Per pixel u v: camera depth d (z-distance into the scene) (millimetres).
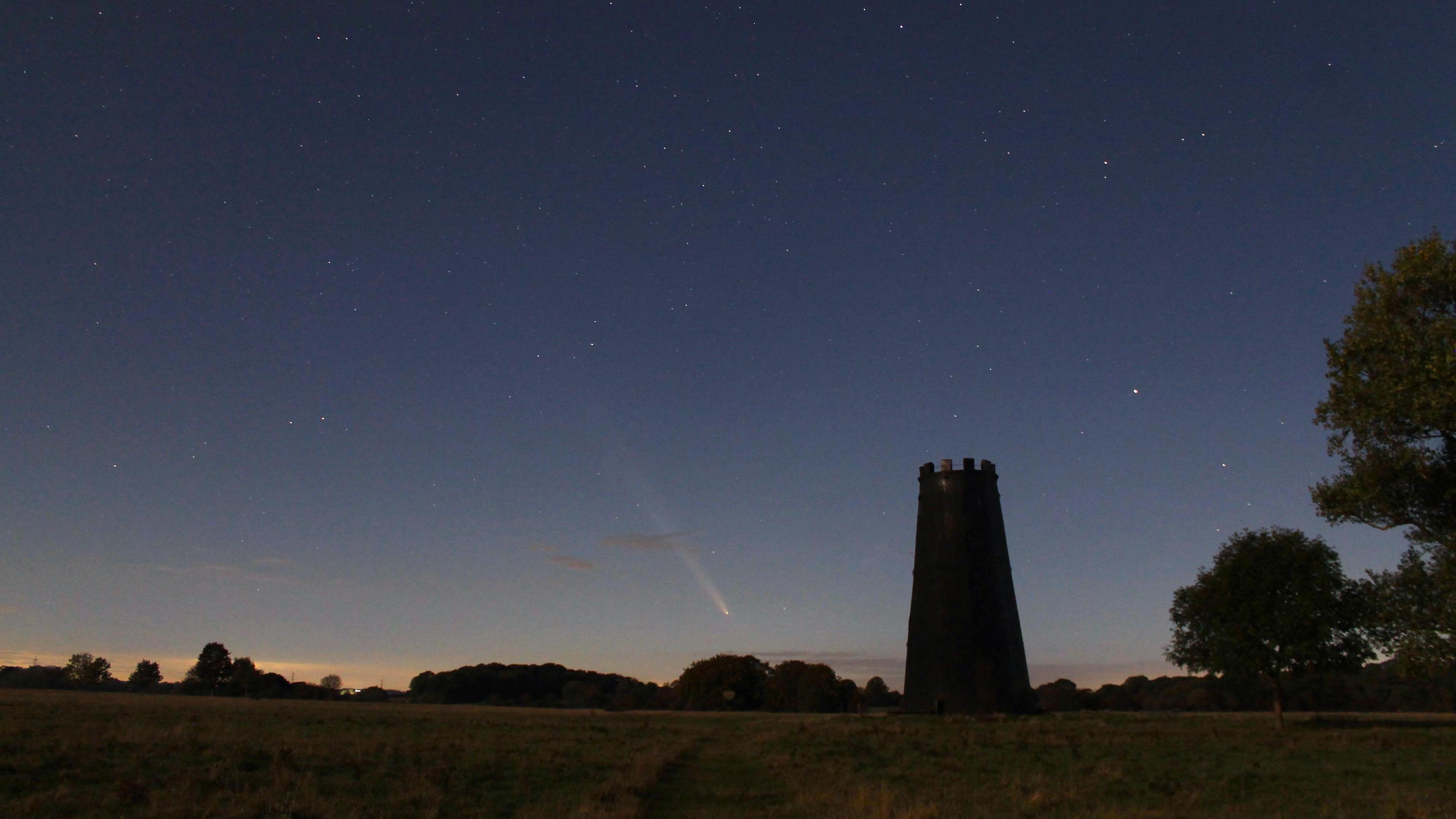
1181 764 29578
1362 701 87688
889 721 58250
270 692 121500
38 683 137750
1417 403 27250
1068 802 21078
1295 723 50000
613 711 83625
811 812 20141
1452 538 28078
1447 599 28016
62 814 17234
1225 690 89500
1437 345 27656
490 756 29984
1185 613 49938
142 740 28922
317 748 29547
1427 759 29547
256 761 24938
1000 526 69125
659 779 26250
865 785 23703
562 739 39844
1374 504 29594
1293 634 44281
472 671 130000
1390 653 29469
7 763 22016
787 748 36594
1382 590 29609
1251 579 46188
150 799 18594
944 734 44188
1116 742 37969
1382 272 29641
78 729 33094
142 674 142875
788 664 100438
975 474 68125
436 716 60625
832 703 97562
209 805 18000
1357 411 29531
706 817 19297
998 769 28953
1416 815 18609
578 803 20266
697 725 56531
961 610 65062
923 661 65375
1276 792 22906
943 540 67062
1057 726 49219
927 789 23672
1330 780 25016
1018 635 67000
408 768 25250
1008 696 63344
